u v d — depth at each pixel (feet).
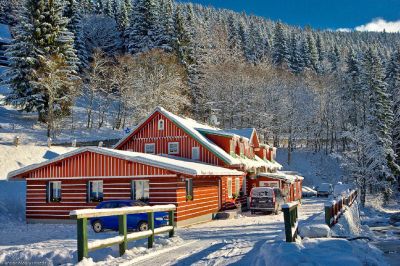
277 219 89.56
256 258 33.65
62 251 39.42
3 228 80.48
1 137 153.79
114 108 243.40
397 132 213.66
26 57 175.22
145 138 118.11
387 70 297.33
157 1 310.65
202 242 48.52
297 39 424.05
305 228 42.11
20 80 178.40
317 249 32.50
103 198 86.58
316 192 208.44
